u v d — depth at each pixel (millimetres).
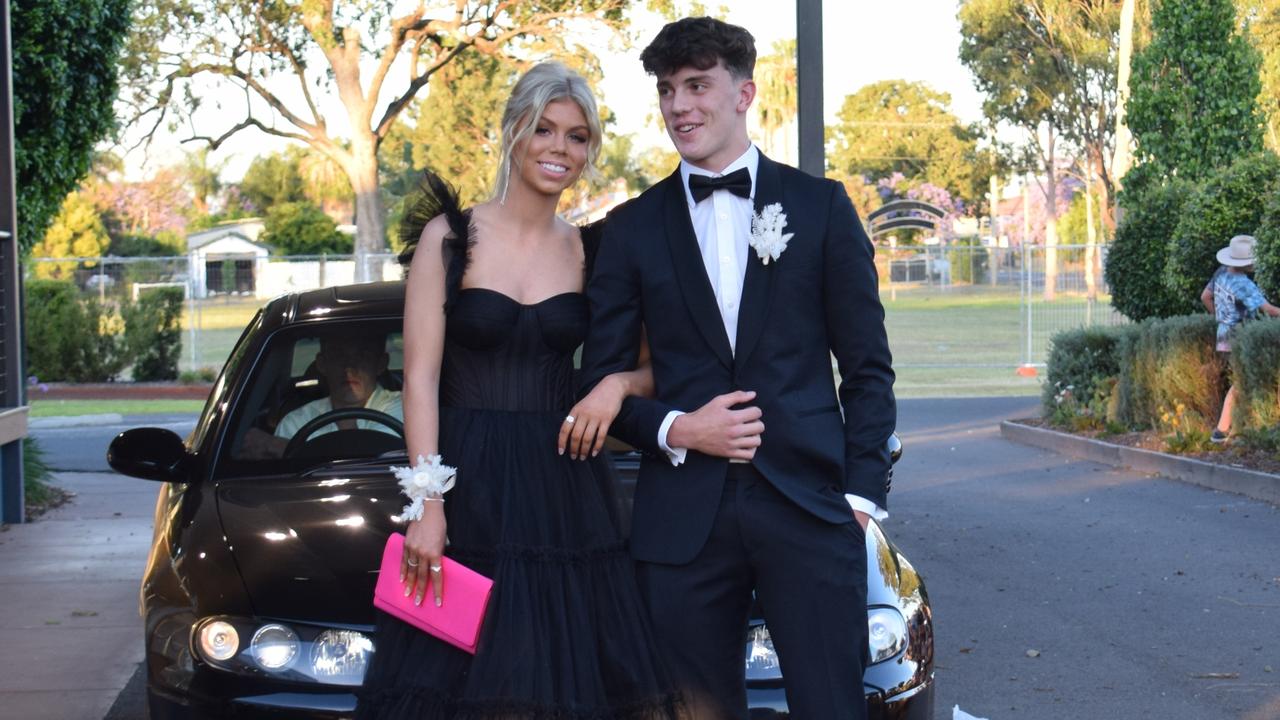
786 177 3059
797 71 7234
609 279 3062
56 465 13375
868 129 74125
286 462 4352
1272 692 5309
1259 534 8484
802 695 2881
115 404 21375
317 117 30641
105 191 70500
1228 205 13078
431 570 2941
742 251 3006
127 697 5469
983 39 48969
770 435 2918
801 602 2883
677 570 2938
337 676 3289
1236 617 6492
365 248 30703
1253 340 10844
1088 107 47750
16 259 9648
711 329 2969
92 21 10672
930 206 52125
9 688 5594
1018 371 24438
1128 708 5133
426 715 2928
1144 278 14711
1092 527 8930
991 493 10570
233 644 3379
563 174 3154
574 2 26797
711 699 2953
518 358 3146
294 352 4695
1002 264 60312
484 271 3123
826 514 2885
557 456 3123
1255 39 34938
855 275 2953
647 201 3107
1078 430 13742
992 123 55219
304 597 3453
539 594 3027
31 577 7934
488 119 42875
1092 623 6434
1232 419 11391
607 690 3004
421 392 3035
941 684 5484
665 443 2939
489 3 28109
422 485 2947
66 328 24703
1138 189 15734
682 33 2996
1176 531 8688
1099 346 14500
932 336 34281
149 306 25094
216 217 79125
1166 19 15539
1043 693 5336
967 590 7180
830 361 3037
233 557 3650
